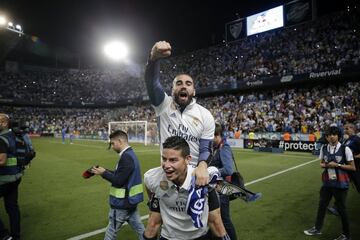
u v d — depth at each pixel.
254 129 24.06
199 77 37.56
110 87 49.25
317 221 4.92
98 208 6.45
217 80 34.56
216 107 32.22
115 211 3.72
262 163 14.14
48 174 10.92
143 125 32.16
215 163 3.86
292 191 8.16
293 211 6.25
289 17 32.03
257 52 33.88
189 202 2.06
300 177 10.38
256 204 6.80
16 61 52.03
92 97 48.75
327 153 4.83
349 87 23.52
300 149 20.22
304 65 27.12
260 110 27.19
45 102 48.06
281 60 29.95
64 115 49.28
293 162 14.52
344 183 4.61
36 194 7.74
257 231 5.07
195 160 2.60
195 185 2.07
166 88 39.38
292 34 32.03
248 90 32.28
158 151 20.70
